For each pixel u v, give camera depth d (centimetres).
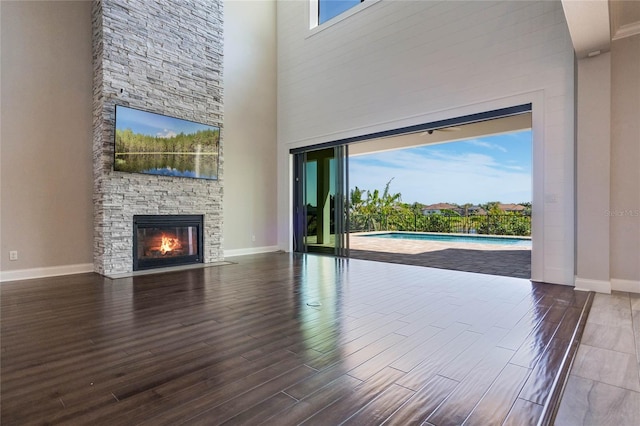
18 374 198
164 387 182
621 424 149
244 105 706
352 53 635
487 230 1203
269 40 757
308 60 709
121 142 484
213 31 614
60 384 186
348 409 161
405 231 1364
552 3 426
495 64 470
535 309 318
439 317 296
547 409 161
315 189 757
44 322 287
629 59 377
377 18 598
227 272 509
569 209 415
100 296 371
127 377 193
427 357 217
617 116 386
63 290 397
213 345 238
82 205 505
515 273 492
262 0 743
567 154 416
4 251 444
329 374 195
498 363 208
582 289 392
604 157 379
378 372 197
